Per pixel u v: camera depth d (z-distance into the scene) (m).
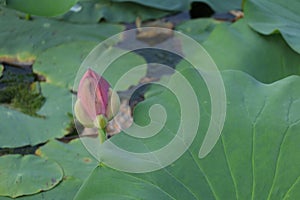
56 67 2.29
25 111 2.18
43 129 2.13
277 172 1.86
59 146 2.09
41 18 2.43
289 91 1.93
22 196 1.99
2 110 2.16
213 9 2.48
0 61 2.32
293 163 1.86
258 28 2.20
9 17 2.42
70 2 2.02
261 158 1.87
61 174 2.02
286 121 1.90
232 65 2.15
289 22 2.21
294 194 1.84
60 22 2.42
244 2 2.25
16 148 2.10
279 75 2.16
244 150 1.87
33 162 2.05
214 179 1.85
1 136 2.10
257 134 1.89
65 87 2.24
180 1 2.49
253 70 2.15
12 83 2.27
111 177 1.82
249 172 1.86
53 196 1.99
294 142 1.88
